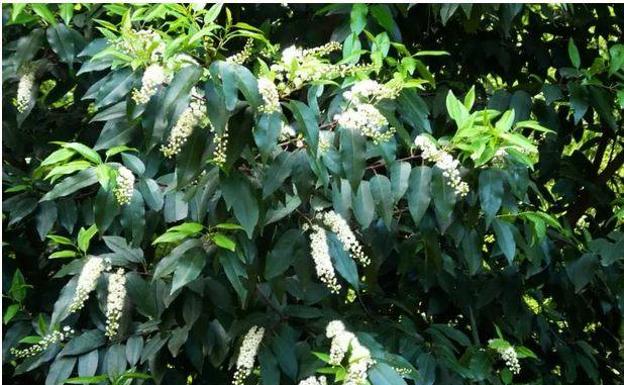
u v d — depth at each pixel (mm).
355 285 2352
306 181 2148
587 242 3270
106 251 3041
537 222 2684
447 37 3531
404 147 2592
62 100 3732
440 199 2287
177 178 2074
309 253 2344
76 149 2246
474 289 3219
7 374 3242
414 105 2414
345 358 2309
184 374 2910
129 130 2400
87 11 3188
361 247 2549
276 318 2619
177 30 2662
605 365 3979
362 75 2418
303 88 2588
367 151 2348
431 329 2965
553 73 4191
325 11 3127
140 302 2480
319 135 2170
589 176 3873
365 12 2707
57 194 2273
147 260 2750
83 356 2773
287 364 2504
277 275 2338
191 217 2691
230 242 2186
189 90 1961
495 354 2936
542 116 3305
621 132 3814
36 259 3295
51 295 3150
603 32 3736
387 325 2898
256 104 1943
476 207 2457
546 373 3564
